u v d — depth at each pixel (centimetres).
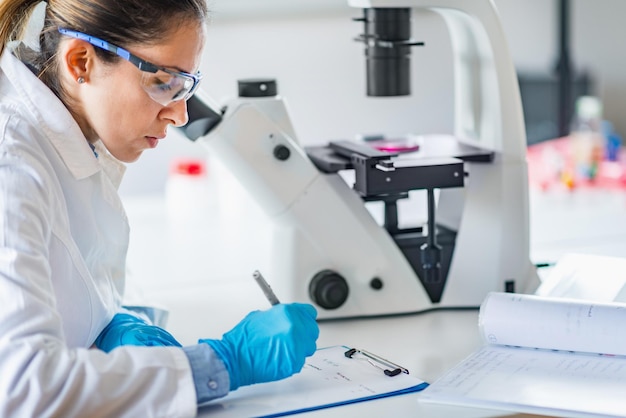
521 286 183
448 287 183
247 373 129
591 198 285
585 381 132
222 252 247
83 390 115
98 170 144
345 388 136
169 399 120
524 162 182
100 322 145
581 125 329
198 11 133
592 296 158
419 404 129
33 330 116
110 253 156
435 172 169
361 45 333
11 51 141
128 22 127
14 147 127
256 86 177
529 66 365
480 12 176
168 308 193
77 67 132
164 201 318
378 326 173
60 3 132
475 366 142
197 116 167
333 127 337
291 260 177
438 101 348
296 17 321
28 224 121
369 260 178
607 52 372
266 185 174
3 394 113
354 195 179
